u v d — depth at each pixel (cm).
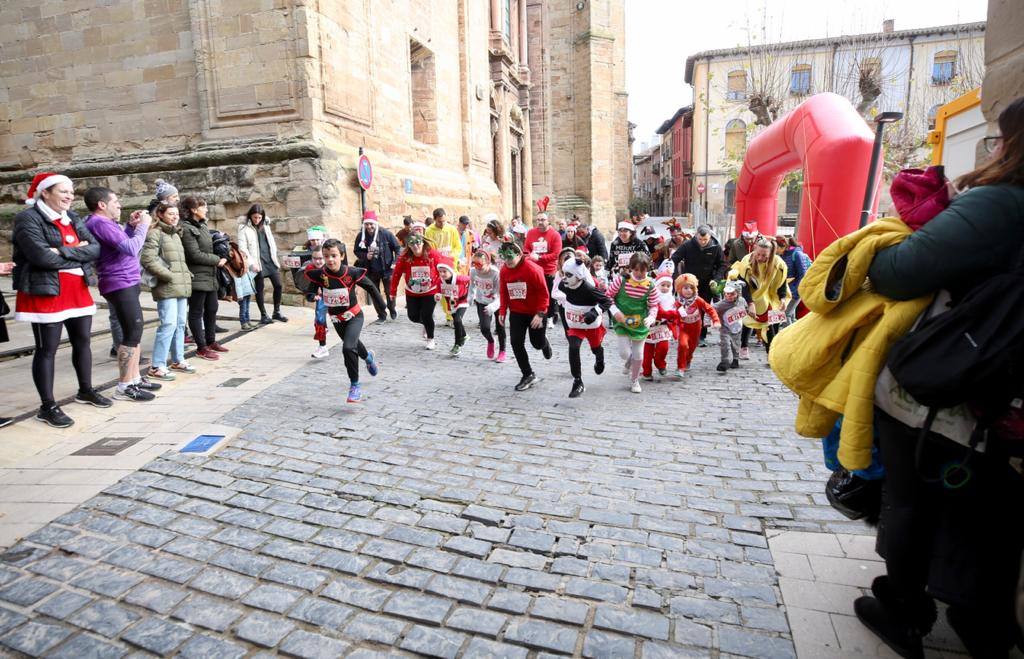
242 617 281
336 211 1200
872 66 2533
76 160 1332
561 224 1485
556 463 463
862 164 937
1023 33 306
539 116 3538
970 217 180
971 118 624
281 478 433
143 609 288
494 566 321
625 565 321
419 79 1805
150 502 395
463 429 541
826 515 375
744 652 254
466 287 859
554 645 261
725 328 772
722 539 347
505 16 2698
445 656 255
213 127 1216
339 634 269
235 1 1163
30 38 1322
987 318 172
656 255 1135
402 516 377
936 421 194
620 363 833
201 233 776
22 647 262
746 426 555
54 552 336
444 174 1878
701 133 4788
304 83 1152
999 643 203
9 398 594
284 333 982
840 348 226
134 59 1262
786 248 919
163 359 687
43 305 518
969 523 199
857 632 260
